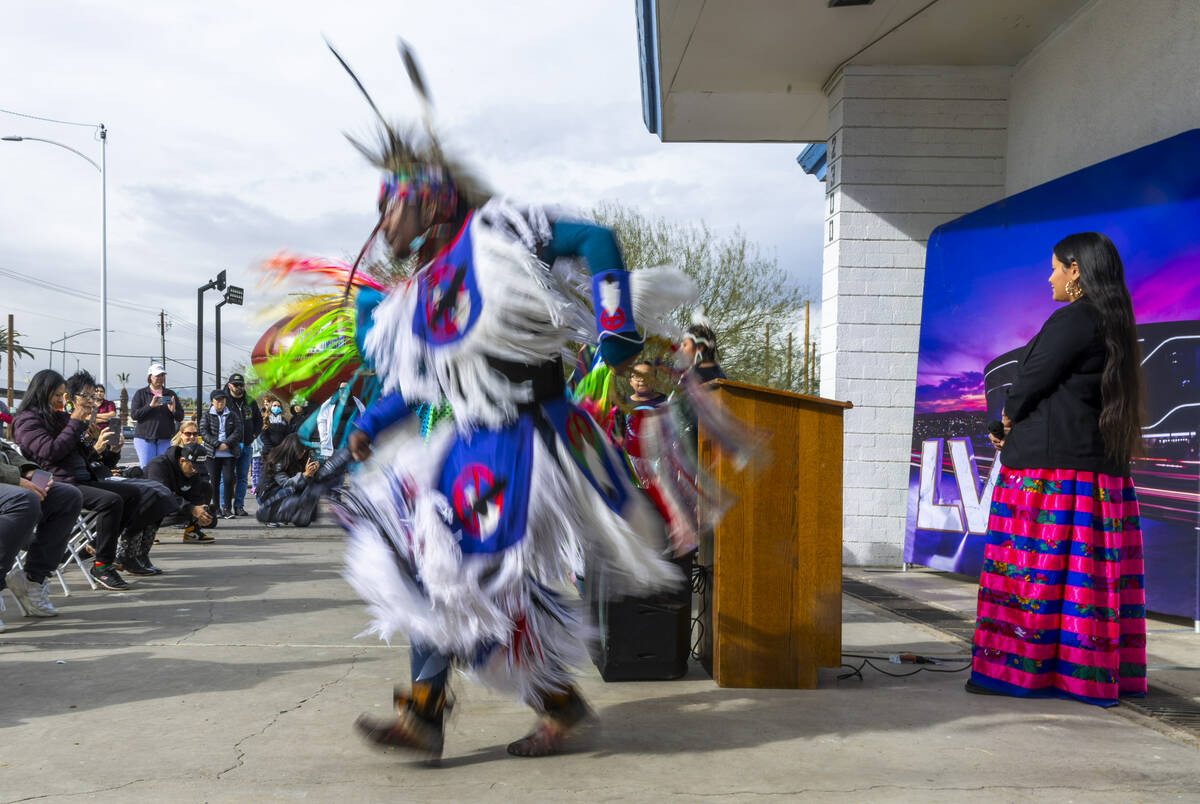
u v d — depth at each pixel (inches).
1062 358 142.8
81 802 98.8
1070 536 144.3
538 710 115.0
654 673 154.5
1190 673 165.3
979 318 284.5
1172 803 102.3
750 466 149.1
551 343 105.5
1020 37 295.9
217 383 1160.8
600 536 108.7
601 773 109.7
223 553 327.0
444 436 105.8
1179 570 208.1
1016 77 316.2
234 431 460.4
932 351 305.3
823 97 364.8
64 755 114.3
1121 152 252.7
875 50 311.0
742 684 150.3
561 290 106.4
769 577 150.6
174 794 101.4
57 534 206.7
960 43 301.9
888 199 322.3
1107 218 238.1
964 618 217.0
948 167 322.0
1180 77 227.5
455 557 101.7
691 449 138.9
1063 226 253.1
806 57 318.7
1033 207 266.5
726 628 150.2
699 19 288.5
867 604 236.1
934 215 322.3
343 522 108.5
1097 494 144.6
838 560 151.7
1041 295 260.2
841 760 115.3
